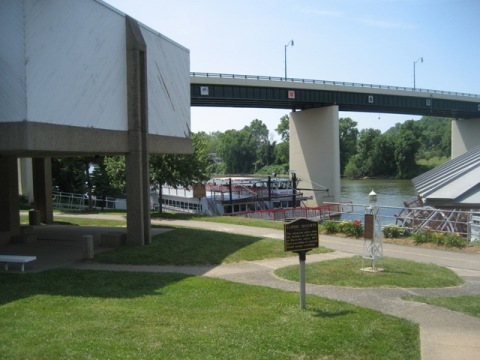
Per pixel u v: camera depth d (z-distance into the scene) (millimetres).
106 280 12578
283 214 40594
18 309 9484
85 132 15859
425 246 19656
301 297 9875
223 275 13781
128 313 9234
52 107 14367
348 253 17781
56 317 8898
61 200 46031
